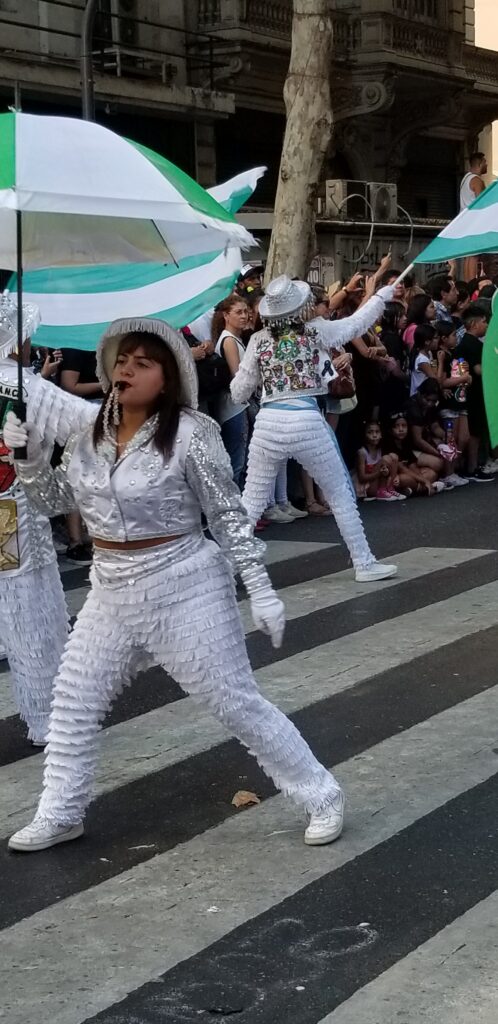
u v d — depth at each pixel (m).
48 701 5.20
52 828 4.29
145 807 4.65
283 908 3.82
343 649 6.61
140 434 3.89
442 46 27.69
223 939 3.65
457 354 12.43
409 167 29.77
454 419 12.34
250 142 24.53
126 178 3.90
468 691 5.88
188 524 3.97
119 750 5.23
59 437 4.34
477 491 12.05
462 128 31.33
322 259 17.98
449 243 6.20
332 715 5.58
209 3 22.95
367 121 27.44
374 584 8.07
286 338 7.79
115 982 3.44
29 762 5.13
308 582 8.19
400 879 3.99
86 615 4.14
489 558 8.81
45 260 5.00
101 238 4.89
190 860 4.18
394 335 11.86
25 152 3.77
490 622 7.09
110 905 3.88
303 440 7.84
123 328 3.87
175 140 22.52
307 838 4.26
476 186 16.83
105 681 4.16
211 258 5.39
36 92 19.05
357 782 4.80
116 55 20.59
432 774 4.86
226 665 4.02
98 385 8.57
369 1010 3.27
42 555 5.05
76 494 3.96
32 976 3.48
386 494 11.52
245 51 22.95
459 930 3.66
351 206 19.70
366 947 3.58
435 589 7.90
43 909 3.87
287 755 4.18
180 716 5.66
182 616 3.96
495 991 3.34
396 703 5.73
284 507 10.57
